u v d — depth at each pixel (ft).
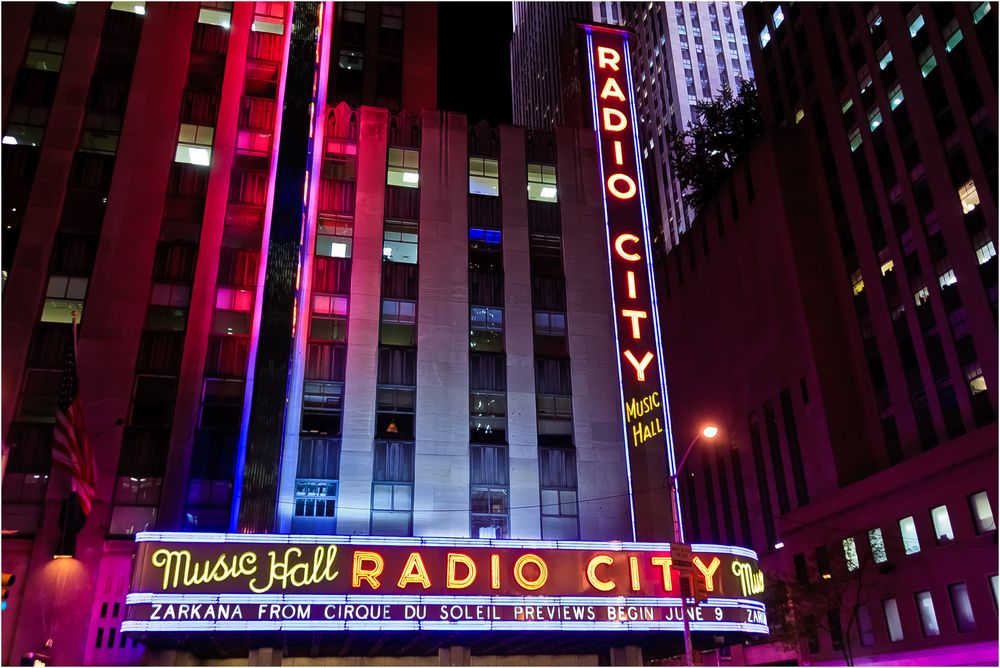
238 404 134.00
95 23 159.33
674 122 421.18
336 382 140.05
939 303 179.11
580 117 187.01
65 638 111.96
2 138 145.69
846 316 212.02
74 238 140.36
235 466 129.39
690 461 268.21
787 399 218.38
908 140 194.70
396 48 207.62
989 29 172.86
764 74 266.57
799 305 215.31
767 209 235.40
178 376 133.80
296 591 104.58
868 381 200.75
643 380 151.33
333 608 104.73
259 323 136.15
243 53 164.04
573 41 190.90
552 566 113.80
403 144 164.35
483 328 151.02
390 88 202.08
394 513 132.46
